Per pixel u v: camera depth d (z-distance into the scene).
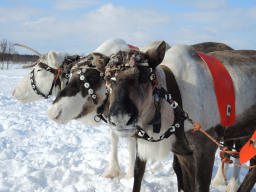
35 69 5.42
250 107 4.03
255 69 4.18
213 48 5.36
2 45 49.41
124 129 2.72
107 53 4.66
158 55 3.03
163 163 5.86
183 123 3.50
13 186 4.31
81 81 4.39
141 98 2.88
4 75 27.92
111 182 4.46
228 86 3.79
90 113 4.65
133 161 5.20
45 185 4.61
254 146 3.40
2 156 5.87
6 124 8.37
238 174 4.93
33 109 11.33
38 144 6.85
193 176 3.78
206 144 3.68
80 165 5.35
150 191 4.42
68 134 7.81
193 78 3.62
